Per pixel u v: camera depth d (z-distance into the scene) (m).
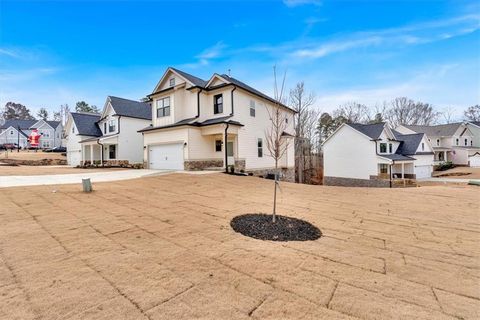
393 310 2.33
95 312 2.10
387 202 8.08
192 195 8.20
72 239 3.86
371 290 2.70
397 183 20.92
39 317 2.01
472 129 37.09
